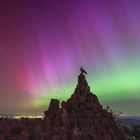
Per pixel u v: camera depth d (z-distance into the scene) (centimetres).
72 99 7562
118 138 7231
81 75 8156
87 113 7144
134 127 10688
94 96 7988
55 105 7506
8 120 7850
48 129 6694
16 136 6406
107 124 7200
